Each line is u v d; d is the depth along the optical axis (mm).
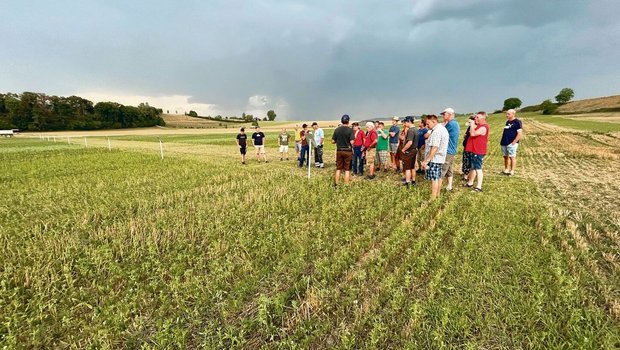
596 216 6391
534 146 20938
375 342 3045
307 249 5160
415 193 8594
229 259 4863
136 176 12523
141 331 3434
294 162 16344
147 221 6711
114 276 4383
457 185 9641
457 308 3508
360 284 4066
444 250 4938
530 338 3111
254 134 16391
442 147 7672
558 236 5305
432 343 3047
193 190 9867
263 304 3576
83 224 6555
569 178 10305
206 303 3867
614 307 3414
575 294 3652
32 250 5219
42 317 3578
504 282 4023
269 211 7336
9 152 23516
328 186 9828
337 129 9508
